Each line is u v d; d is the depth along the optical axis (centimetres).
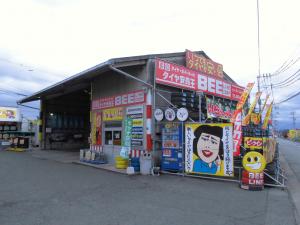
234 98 1802
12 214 560
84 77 1453
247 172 836
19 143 2308
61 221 522
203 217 560
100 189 803
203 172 1008
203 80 1520
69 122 2488
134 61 1199
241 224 523
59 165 1323
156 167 1103
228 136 970
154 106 1212
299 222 540
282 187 855
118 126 1373
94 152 1414
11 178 951
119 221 528
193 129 1046
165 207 628
